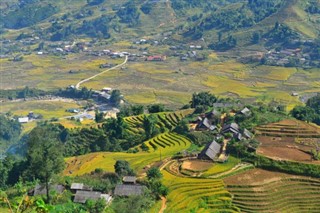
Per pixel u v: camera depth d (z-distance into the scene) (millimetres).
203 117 198750
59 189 119250
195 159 147250
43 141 116500
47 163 109188
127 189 120562
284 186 128500
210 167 139125
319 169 133625
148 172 131750
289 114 199250
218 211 118250
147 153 170625
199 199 121625
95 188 122312
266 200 122625
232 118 187625
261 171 136750
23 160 143625
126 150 194875
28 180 129625
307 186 128875
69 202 113125
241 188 126750
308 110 199375
